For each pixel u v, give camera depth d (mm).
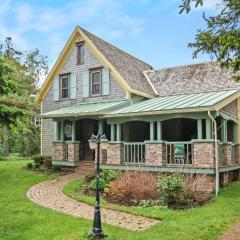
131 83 23641
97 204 10023
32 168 24406
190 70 26031
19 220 11602
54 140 25453
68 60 26672
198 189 15375
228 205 13602
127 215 12250
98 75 25000
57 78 27156
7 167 25688
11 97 22719
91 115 21594
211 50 8656
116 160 19719
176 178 14391
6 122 21953
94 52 25125
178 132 22938
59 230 10445
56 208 13344
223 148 18438
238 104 21266
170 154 18062
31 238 9836
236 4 7926
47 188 17391
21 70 42156
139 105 21203
